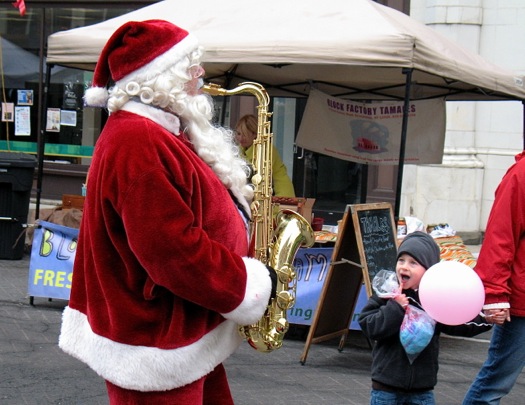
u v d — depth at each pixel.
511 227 3.98
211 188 2.60
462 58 6.91
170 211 2.40
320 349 6.42
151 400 2.56
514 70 10.79
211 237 2.60
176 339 2.51
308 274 6.52
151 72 2.56
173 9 7.15
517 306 4.05
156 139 2.46
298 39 6.20
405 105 6.15
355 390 5.39
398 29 6.16
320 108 8.40
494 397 4.22
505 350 4.16
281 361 6.02
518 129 10.80
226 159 2.73
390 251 6.06
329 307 6.08
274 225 2.94
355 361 6.12
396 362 3.83
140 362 2.49
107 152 2.48
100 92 2.66
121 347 2.51
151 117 2.55
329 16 6.48
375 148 8.43
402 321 3.74
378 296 3.86
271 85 8.72
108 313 2.54
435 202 10.91
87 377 5.38
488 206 11.01
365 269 5.72
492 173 10.96
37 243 7.35
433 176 10.89
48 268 7.29
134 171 2.41
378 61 6.00
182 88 2.62
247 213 2.83
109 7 12.28
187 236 2.41
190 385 2.60
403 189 11.16
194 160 2.57
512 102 10.77
